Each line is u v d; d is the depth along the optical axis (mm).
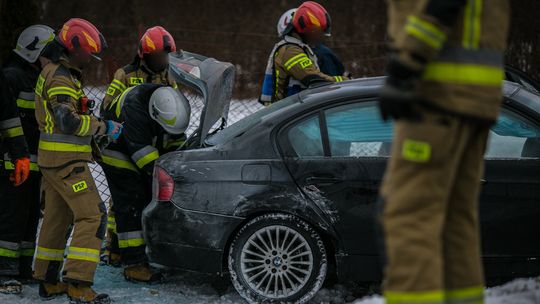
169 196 5805
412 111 2559
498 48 2738
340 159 5625
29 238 6418
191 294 6113
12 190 6184
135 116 6406
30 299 5961
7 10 9727
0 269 6188
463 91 2615
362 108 5738
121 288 6289
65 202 5949
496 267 5469
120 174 6453
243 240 5695
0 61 9641
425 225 2605
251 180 5668
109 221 7078
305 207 5578
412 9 2680
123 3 16844
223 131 6242
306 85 7352
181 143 6750
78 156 5758
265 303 5652
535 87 7363
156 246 5859
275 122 5789
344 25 15766
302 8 7520
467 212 2895
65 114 5570
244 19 16422
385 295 2697
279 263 5676
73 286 5801
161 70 7379
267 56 15680
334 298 5902
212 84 6434
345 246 5555
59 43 5703
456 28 2652
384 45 14977
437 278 2582
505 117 5598
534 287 3547
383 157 5613
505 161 5492
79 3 16844
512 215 5445
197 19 16578
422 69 2537
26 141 6250
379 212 2734
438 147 2586
